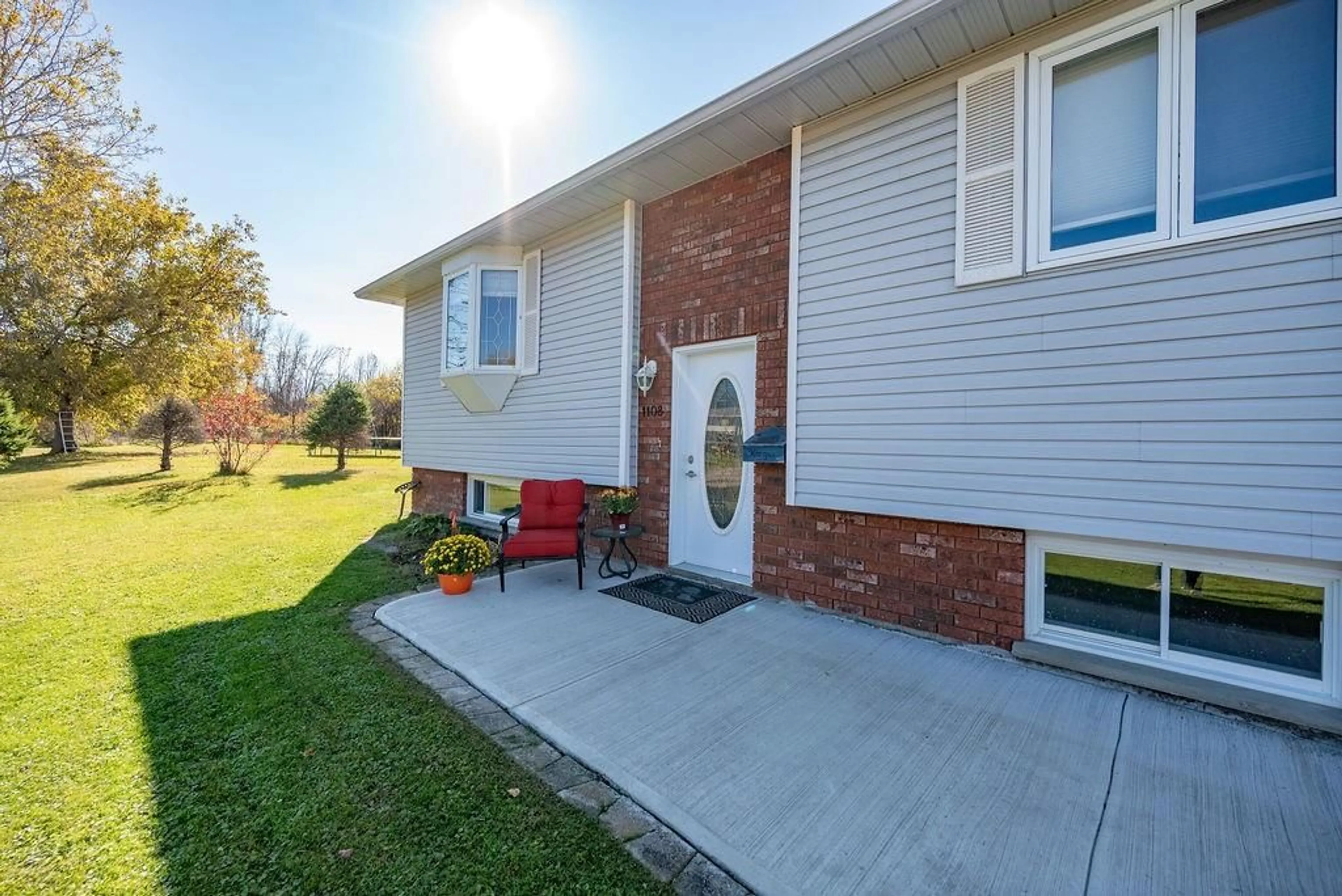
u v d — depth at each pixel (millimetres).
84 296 14773
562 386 6660
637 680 3207
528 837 2006
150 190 15828
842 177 4207
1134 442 3055
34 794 2254
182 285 16359
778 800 2168
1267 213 2699
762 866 1844
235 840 2000
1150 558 3152
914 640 3795
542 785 2303
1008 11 3225
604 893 1768
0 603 4773
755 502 4852
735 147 4797
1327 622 2711
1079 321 3211
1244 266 2762
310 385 42938
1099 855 1881
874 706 2885
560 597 4809
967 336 3609
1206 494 2869
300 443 25375
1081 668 3199
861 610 4191
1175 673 3012
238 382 18328
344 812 2139
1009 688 3074
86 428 22688
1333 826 2008
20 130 13258
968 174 3605
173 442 17047
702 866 1870
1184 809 2096
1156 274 2982
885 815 2082
